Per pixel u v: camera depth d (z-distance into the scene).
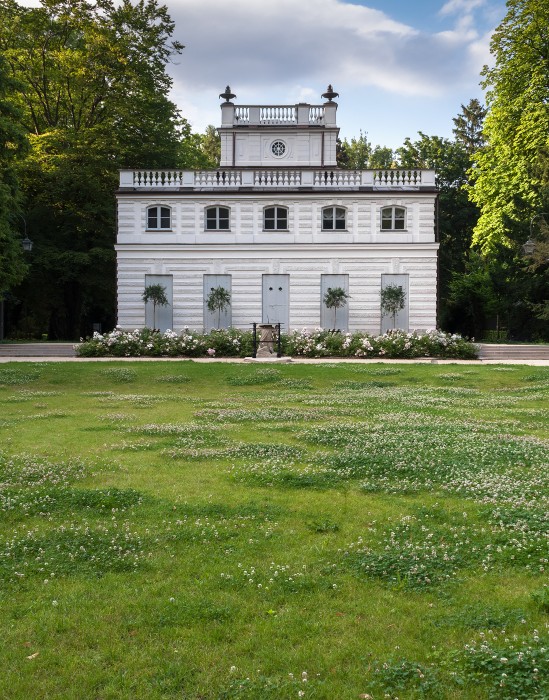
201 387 24.88
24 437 14.62
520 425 16.22
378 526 8.75
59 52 47.06
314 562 7.51
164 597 6.63
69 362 30.91
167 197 40.72
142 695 5.08
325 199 40.59
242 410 18.62
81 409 19.22
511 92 43.12
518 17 41.53
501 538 8.08
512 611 6.27
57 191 45.50
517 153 44.41
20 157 37.53
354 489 10.49
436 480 10.88
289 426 15.75
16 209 38.28
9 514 9.11
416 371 28.19
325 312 40.72
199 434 14.83
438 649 5.68
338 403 20.19
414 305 40.38
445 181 70.62
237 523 8.81
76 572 7.26
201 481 10.86
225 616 6.27
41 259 45.16
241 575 7.14
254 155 45.12
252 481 10.81
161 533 8.41
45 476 11.00
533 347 36.84
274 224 40.91
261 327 35.09
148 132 51.34
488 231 52.03
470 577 7.13
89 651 5.69
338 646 5.76
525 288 54.28
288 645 5.79
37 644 5.81
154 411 18.83
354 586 6.93
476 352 35.19
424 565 7.31
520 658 5.33
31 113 50.25
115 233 49.28
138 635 5.95
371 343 35.31
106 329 59.97
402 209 40.75
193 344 35.56
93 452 13.12
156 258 40.81
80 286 49.75
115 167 48.47
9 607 6.44
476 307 60.09
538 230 49.41
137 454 12.91
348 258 40.44
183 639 5.88
